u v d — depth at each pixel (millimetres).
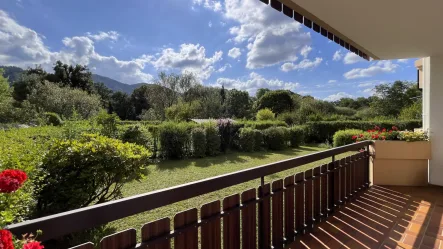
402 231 2766
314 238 2615
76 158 2893
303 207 2723
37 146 3148
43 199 2670
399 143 4500
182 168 6762
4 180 1122
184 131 8633
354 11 2646
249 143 9984
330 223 2965
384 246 2453
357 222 2990
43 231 987
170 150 8414
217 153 9281
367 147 4488
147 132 8133
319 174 2996
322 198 3068
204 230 1689
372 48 4086
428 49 4145
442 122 4422
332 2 2439
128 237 1292
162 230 1443
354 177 3926
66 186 2766
